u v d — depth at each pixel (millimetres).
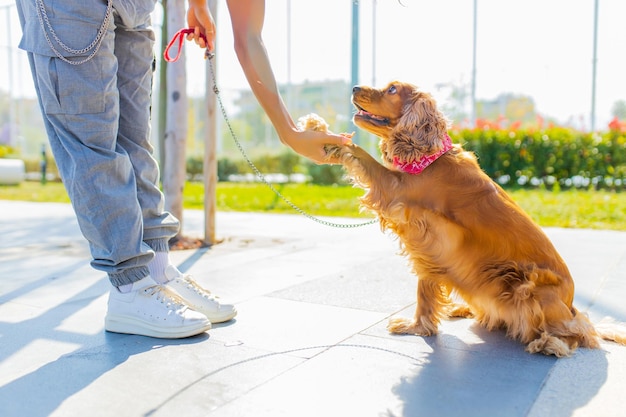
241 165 15312
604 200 8602
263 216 7617
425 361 2219
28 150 17656
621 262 4242
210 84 5020
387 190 2645
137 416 1724
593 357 2289
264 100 2578
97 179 2363
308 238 5570
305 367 2131
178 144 5160
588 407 1799
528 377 2059
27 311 2936
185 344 2391
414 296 3238
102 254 2451
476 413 1750
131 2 2482
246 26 2547
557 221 6723
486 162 11734
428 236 2572
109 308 2561
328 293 3301
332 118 16812
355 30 9586
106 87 2363
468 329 2684
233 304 2828
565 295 2510
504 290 2506
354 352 2309
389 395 1880
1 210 8328
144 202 2691
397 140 2689
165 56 3029
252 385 1955
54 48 2262
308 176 13500
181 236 5223
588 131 11828
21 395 1877
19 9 2477
